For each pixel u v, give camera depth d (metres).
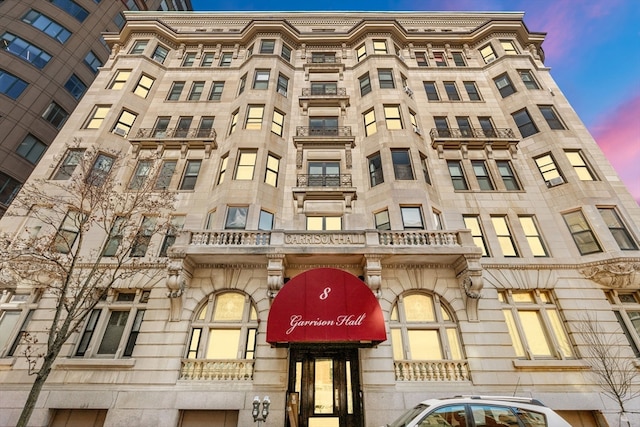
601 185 15.16
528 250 14.23
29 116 24.52
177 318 12.16
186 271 12.66
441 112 19.62
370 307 10.55
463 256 12.52
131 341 12.30
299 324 10.24
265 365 11.29
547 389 11.07
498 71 21.08
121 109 18.91
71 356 11.78
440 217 15.27
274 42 22.95
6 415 10.62
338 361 11.98
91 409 10.91
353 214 15.30
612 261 12.83
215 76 21.97
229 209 15.04
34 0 27.55
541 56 23.61
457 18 25.56
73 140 16.97
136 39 23.12
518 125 18.53
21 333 12.27
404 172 15.95
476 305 12.35
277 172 16.89
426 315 12.69
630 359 11.33
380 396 10.79
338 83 21.48
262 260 12.90
